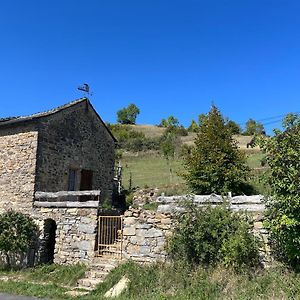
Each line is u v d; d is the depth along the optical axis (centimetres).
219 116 1806
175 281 962
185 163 1788
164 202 1219
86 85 1894
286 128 881
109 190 2023
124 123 8638
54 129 1667
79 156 1814
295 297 780
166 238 1093
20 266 1458
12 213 1450
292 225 794
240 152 1742
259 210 1011
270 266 920
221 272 922
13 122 1605
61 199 1480
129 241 1184
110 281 1082
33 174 1544
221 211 1002
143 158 4416
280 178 847
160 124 7806
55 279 1241
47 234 1475
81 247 1330
